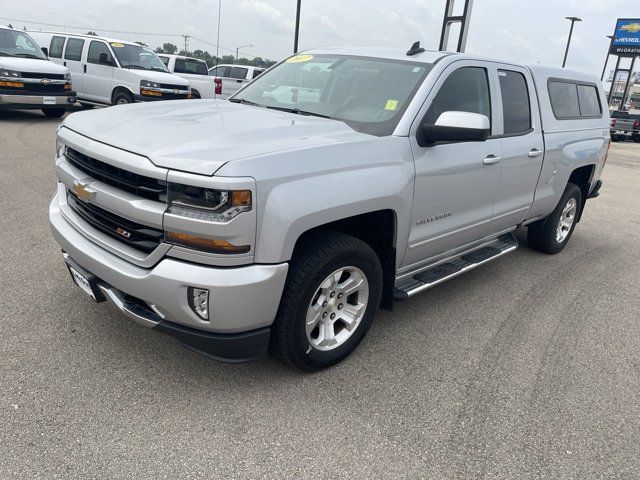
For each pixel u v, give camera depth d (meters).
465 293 4.71
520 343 3.85
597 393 3.29
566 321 4.30
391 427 2.79
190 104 3.85
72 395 2.80
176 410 2.77
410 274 3.79
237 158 2.52
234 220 2.46
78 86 14.47
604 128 6.12
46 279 4.07
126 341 3.35
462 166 3.73
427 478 2.47
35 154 8.54
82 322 3.51
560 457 2.69
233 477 2.37
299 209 2.63
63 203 3.36
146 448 2.49
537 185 4.93
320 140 2.95
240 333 2.73
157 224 2.56
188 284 2.51
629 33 39.56
